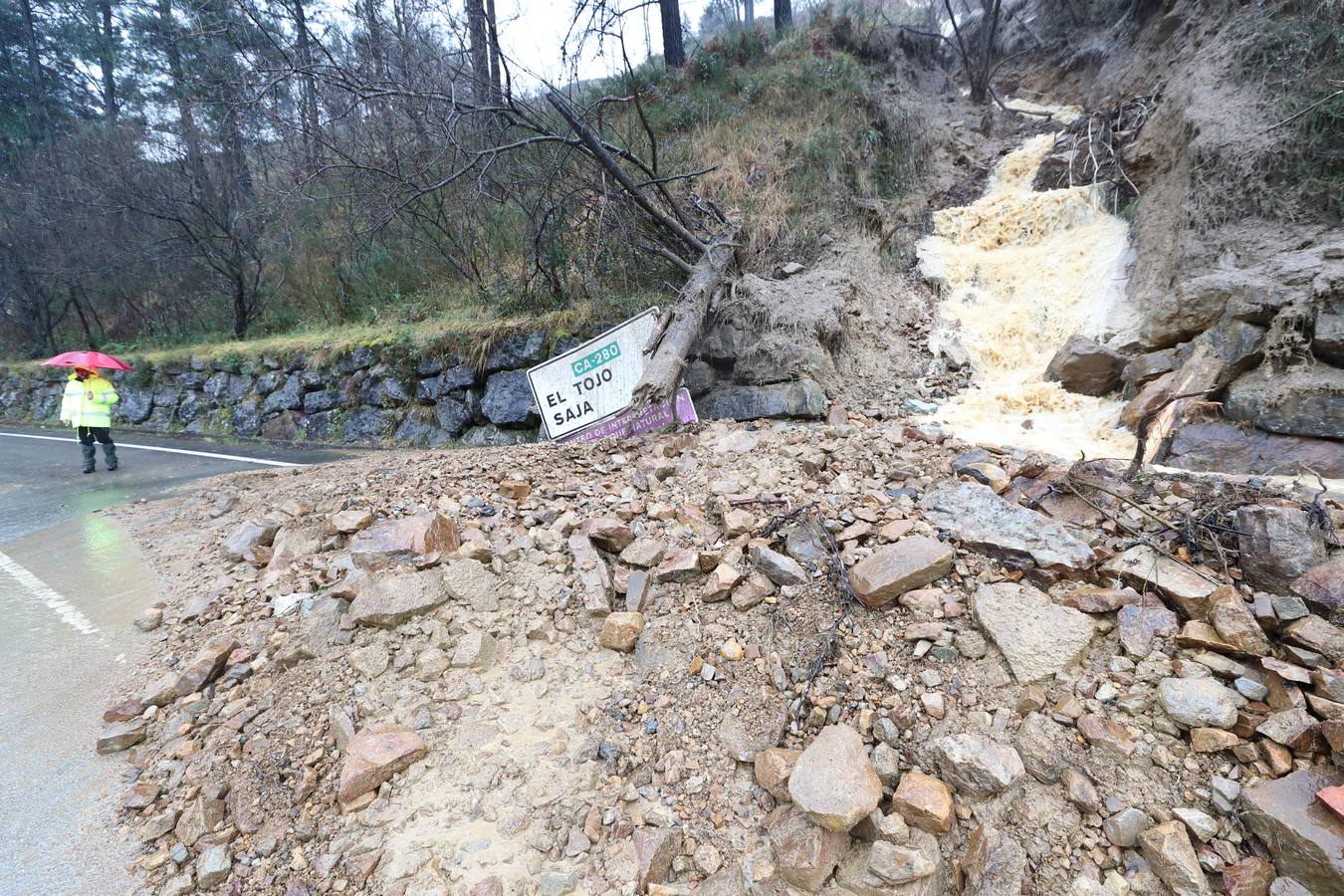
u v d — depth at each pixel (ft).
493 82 20.01
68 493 22.94
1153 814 6.89
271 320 43.34
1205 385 14.92
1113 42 33.55
